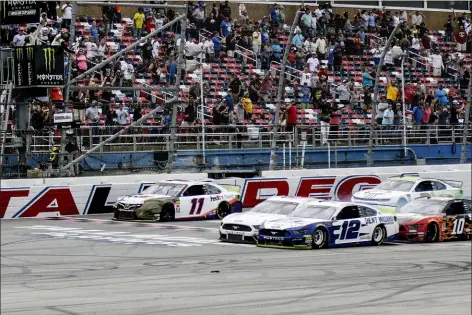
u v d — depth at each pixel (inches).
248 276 2300.7
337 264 2539.4
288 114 4306.1
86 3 3597.4
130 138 4047.7
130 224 3474.4
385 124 4616.1
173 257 2632.9
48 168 3750.0
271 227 2915.8
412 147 4690.0
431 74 5334.6
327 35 5019.7
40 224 3417.8
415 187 4003.4
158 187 3727.9
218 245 2925.7
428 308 1915.6
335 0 5502.0
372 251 2864.2
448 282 2250.2
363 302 1972.2
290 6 5128.0
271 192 4121.6
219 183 3981.3
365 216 3034.0
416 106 4800.7
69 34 3831.2
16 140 3595.0
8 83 3690.9
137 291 2065.7
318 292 2082.9
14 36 3946.9
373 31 5246.1
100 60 4239.7
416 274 2372.0
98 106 3976.4
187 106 4158.5
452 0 5871.1
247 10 5098.4
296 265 2507.4
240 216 3065.9
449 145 4825.3
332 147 4448.8
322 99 4653.1
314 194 4232.3
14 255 2630.4
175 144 4106.8
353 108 4815.5
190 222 3607.3
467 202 3329.2
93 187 3801.7
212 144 4183.1
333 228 2945.4
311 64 4832.7
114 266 2445.9
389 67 5167.3
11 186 3622.0
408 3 5762.8
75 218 3654.0
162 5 3678.6
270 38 4837.6
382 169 4411.9
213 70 4559.5
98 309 1851.6
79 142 3794.3
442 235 3218.5
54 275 2287.2
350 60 5059.1
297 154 4279.0
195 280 2228.1
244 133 4099.4
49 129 3695.9
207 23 4640.8
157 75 4357.8
